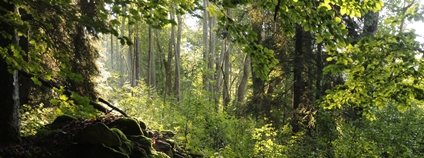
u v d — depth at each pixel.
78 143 4.89
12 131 4.59
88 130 4.93
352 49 4.99
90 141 4.84
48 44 3.32
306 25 3.66
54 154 4.75
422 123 6.78
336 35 3.54
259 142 6.53
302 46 11.76
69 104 3.23
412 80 4.96
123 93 13.30
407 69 4.82
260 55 3.63
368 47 4.93
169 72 23.61
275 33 11.51
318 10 3.50
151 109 11.22
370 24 11.37
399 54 4.86
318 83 11.92
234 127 7.21
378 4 3.81
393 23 4.87
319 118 7.00
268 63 3.73
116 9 3.43
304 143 7.30
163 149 6.40
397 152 6.29
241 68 30.94
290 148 7.05
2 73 4.37
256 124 10.55
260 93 12.48
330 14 3.47
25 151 4.52
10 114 4.54
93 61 9.48
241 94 19.45
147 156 5.44
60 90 3.16
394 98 4.99
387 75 4.97
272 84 14.19
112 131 5.13
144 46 29.84
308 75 11.37
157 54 31.34
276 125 12.12
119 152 4.86
